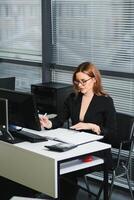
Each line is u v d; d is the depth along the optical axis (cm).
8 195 333
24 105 305
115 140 353
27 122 309
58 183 270
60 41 479
